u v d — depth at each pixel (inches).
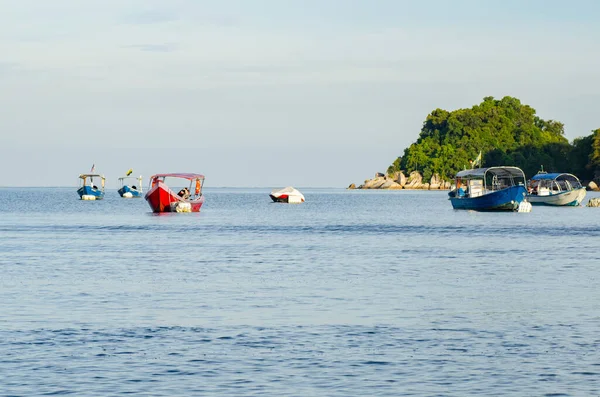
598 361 1496.1
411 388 1343.5
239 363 1485.0
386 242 4296.3
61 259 3307.1
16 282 2546.8
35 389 1330.0
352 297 2233.0
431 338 1683.1
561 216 7135.8
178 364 1477.6
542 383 1366.9
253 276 2728.8
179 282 2559.1
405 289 2400.3
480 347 1603.1
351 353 1556.3
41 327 1791.3
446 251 3720.5
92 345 1617.9
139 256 3454.7
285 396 1302.9
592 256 3457.2
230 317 1916.8
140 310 2012.8
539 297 2235.5
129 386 1348.4
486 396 1306.6
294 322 1854.1
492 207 7790.4
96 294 2283.5
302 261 3245.6
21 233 5059.1
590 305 2091.5
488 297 2236.7
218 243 4227.4
